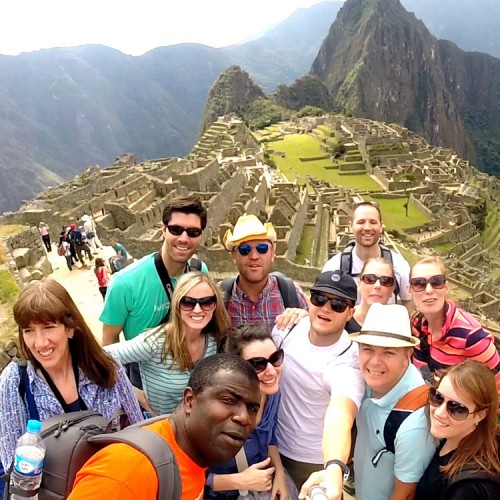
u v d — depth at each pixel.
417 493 1.85
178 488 1.34
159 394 2.12
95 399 1.86
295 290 2.63
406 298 2.92
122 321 2.45
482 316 11.65
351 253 3.10
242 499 1.94
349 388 1.96
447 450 1.80
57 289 1.78
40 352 1.75
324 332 2.09
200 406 1.44
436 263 2.33
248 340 1.99
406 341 1.85
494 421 1.72
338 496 1.56
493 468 1.69
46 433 1.57
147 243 9.75
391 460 1.92
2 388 1.79
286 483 2.05
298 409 2.16
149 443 1.34
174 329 2.06
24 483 1.49
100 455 1.34
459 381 1.70
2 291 4.22
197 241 2.40
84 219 8.77
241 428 1.44
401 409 1.89
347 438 1.77
